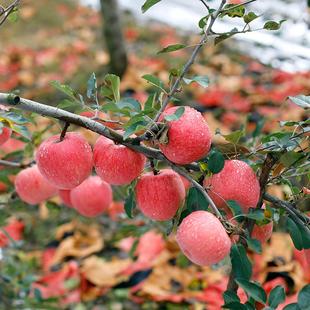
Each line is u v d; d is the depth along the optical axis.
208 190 0.96
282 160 0.99
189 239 0.89
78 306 1.99
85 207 1.21
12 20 1.18
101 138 1.01
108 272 2.10
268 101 3.20
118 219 2.29
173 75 0.99
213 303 1.84
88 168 0.98
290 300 1.73
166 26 4.84
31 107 0.95
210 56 4.05
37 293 1.71
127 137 0.93
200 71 3.74
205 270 2.03
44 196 1.26
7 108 1.07
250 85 3.46
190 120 0.92
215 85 3.50
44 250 2.31
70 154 0.95
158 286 2.01
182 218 0.99
